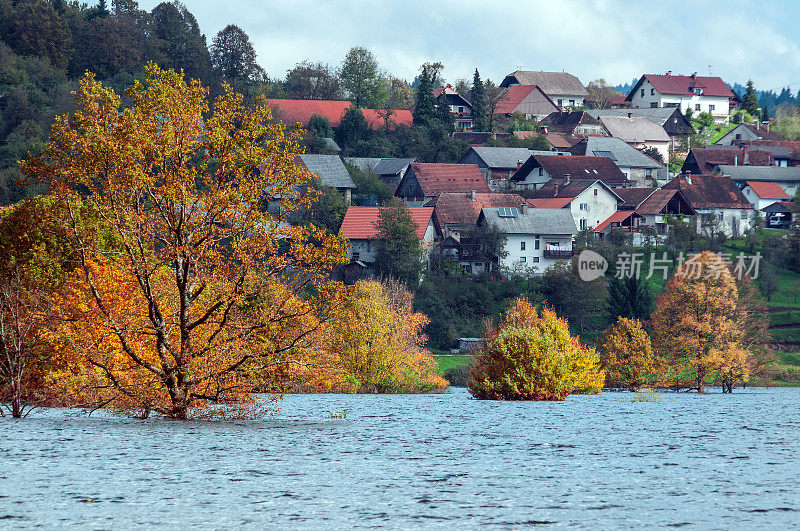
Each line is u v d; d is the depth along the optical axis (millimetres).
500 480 73375
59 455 86438
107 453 88188
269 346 117250
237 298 114250
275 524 56312
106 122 112938
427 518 58094
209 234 114000
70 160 112438
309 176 117125
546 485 70938
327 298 118188
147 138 111062
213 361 114250
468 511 60312
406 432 112500
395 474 76438
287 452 90812
